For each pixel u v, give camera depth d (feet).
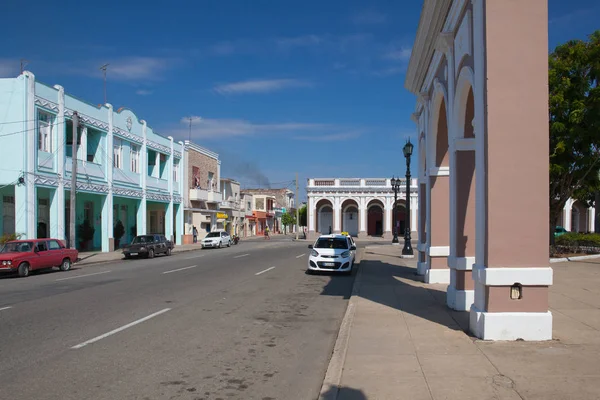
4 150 77.15
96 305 36.58
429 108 47.09
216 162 176.04
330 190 189.26
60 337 26.35
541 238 23.89
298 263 76.07
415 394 17.08
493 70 24.18
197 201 157.89
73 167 77.61
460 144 33.40
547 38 24.14
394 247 124.57
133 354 23.25
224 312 34.42
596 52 59.93
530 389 17.03
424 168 57.72
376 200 191.72
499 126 24.09
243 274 59.67
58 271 67.21
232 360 22.67
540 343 23.13
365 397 16.99
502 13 24.25
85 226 104.27
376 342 24.52
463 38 30.01
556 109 61.52
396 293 41.55
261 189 327.26
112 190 103.40
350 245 63.41
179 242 142.51
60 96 84.99
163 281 52.11
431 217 47.62
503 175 24.02
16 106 76.95
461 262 33.22
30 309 34.76
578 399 16.02
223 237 135.54
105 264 80.18
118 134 105.70
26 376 19.83
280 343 25.98
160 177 133.80
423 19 40.09
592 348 22.11
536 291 23.94
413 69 50.26
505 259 23.98
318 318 32.86
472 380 18.24
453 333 26.07
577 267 55.21
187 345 25.11
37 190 82.02
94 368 21.01
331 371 19.94
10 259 58.90
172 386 18.97
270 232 286.87
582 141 61.41
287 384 19.48
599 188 67.82
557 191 68.59
